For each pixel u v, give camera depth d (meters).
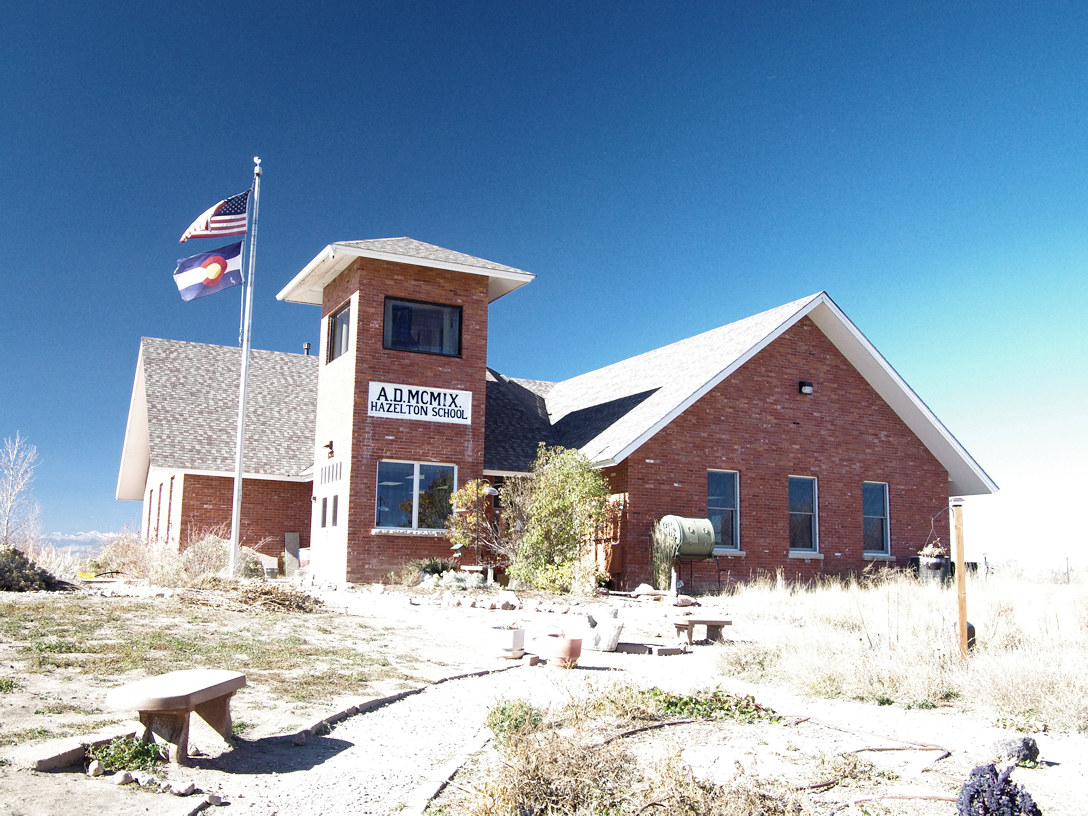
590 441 25.34
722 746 7.31
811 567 25.16
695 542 21.83
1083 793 6.36
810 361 26.06
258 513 26.95
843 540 25.77
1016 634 11.99
